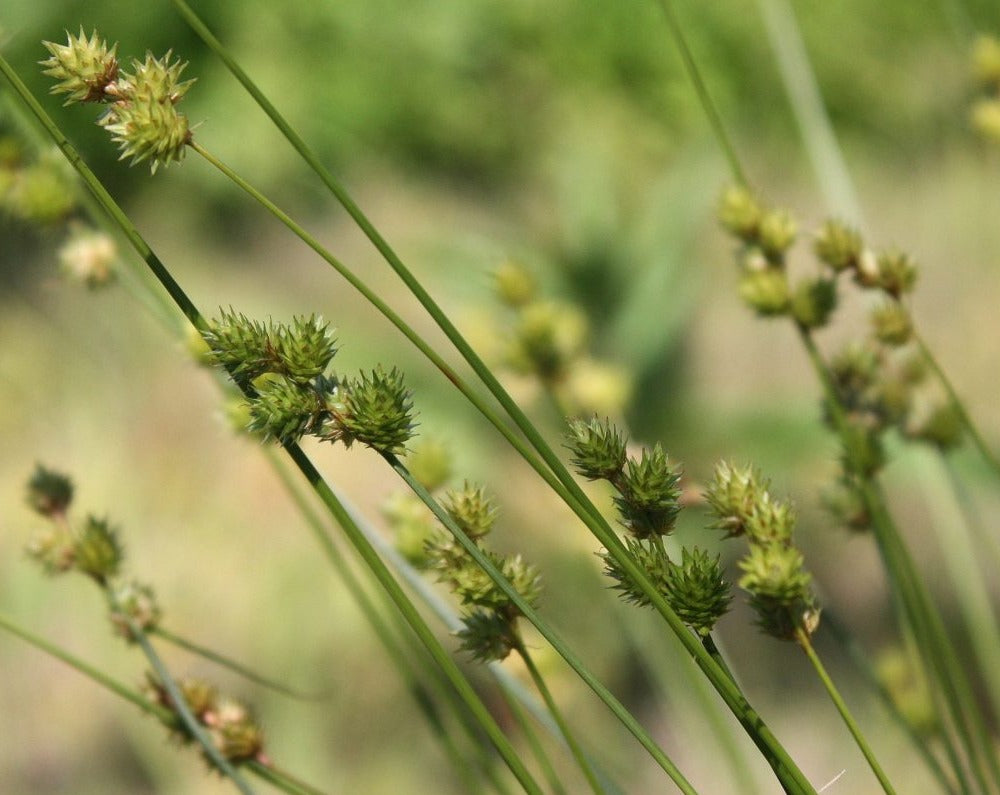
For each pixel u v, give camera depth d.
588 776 0.43
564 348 0.56
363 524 0.50
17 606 1.09
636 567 0.40
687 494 0.49
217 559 1.13
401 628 0.51
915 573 0.50
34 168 0.54
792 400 1.10
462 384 0.40
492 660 0.43
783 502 0.41
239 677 1.03
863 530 0.51
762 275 0.51
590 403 0.56
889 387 0.52
